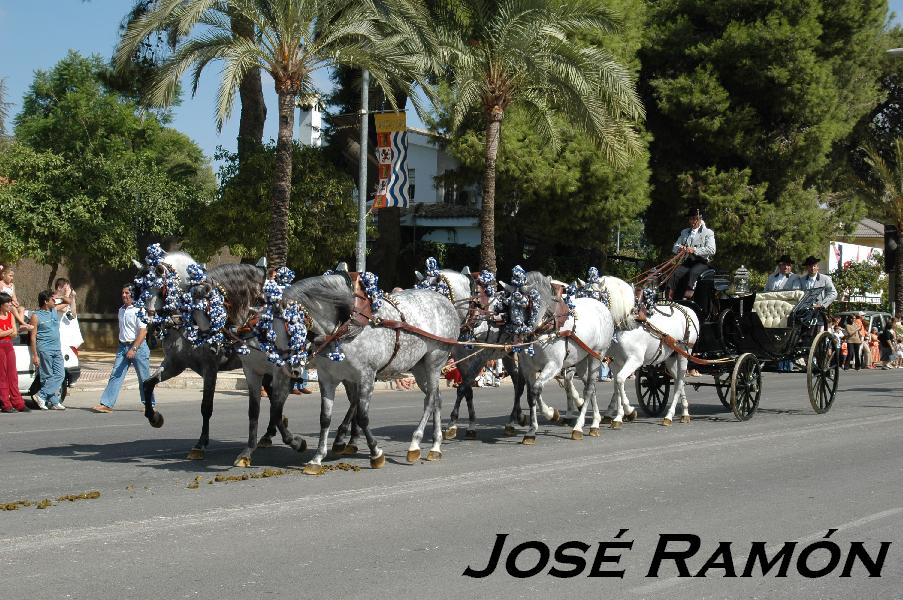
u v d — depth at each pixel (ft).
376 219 115.75
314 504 28.68
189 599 19.69
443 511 28.07
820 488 32.40
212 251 95.96
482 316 40.50
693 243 54.54
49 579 20.89
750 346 52.65
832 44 116.78
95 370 80.84
